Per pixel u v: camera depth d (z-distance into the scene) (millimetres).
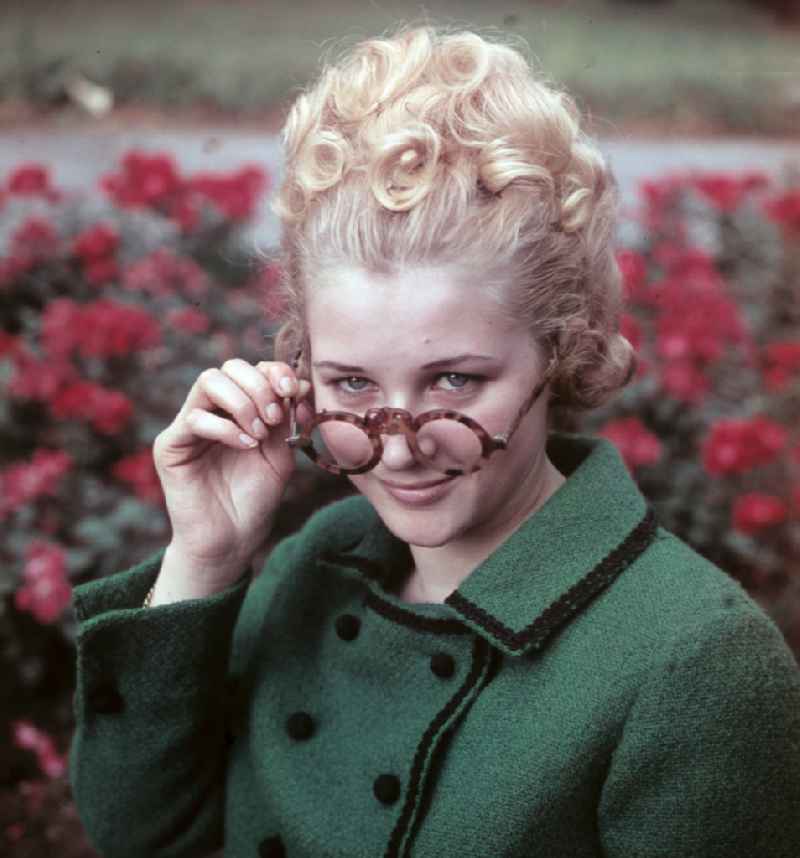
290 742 1167
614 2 16844
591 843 1019
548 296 949
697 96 9781
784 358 2865
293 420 1049
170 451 1158
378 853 1053
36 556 2400
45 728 2529
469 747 1035
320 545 1239
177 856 1299
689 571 1018
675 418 2834
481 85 941
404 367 923
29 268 3246
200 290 3105
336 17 14539
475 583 1053
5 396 2795
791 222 3553
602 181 1015
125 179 3385
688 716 955
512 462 996
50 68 8969
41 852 2066
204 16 14406
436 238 890
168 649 1161
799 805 989
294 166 987
